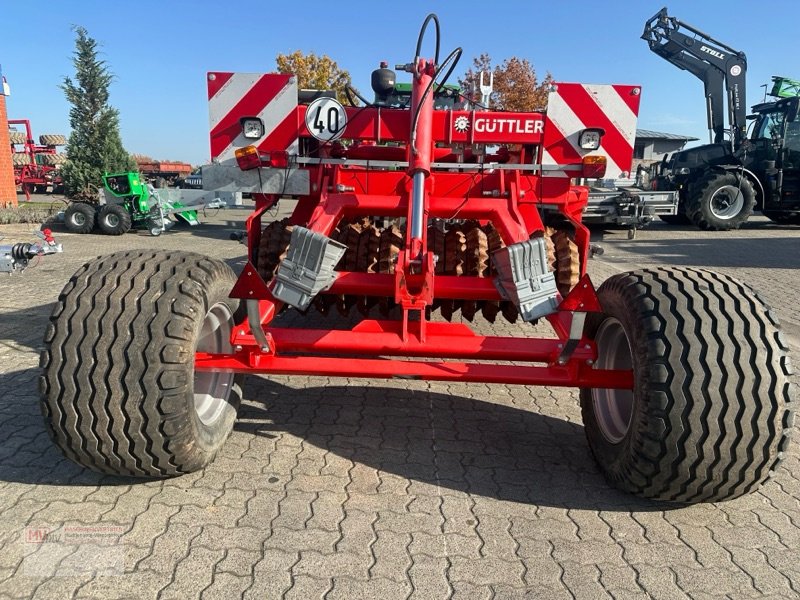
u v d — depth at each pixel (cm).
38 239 1133
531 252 257
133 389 218
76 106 1720
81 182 1706
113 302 225
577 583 204
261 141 392
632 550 223
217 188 402
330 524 232
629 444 235
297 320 521
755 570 213
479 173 412
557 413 354
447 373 253
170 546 215
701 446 216
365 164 383
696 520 244
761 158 1452
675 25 1495
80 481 256
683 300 231
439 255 411
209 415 274
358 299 415
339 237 433
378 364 257
